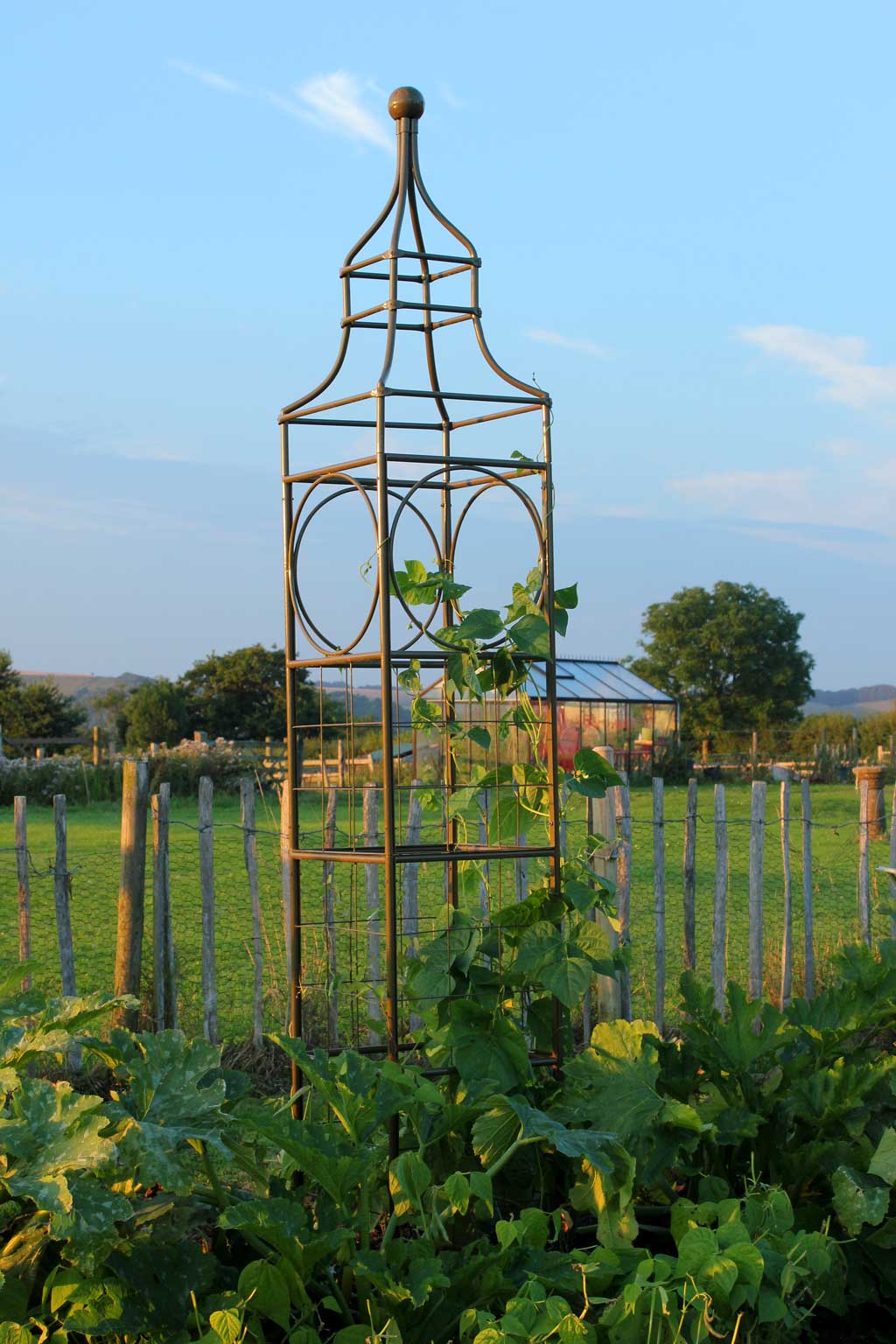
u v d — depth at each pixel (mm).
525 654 3713
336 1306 2701
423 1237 2922
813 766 28422
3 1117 2604
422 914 7375
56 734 38906
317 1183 3180
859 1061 3742
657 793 6133
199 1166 2885
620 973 5738
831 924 9016
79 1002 2930
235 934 8469
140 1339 2572
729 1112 3486
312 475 3762
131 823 5676
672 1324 2543
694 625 60344
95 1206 2428
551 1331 2418
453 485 4184
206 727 40375
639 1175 3189
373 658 3494
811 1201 3516
